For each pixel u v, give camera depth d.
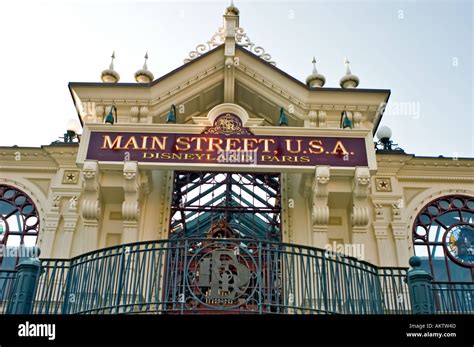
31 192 11.83
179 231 11.32
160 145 10.86
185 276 8.39
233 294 8.27
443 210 11.93
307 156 10.80
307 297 9.19
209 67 12.24
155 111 11.95
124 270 8.62
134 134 10.97
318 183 10.64
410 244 11.41
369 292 8.89
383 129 12.85
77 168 11.95
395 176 12.08
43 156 12.15
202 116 12.72
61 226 11.34
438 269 11.32
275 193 11.87
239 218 11.53
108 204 11.45
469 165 12.27
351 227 11.05
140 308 8.38
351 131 11.02
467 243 11.61
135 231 10.73
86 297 8.60
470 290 9.34
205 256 8.56
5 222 11.54
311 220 11.17
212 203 11.67
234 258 8.54
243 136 10.98
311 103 11.94
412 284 8.70
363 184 10.61
